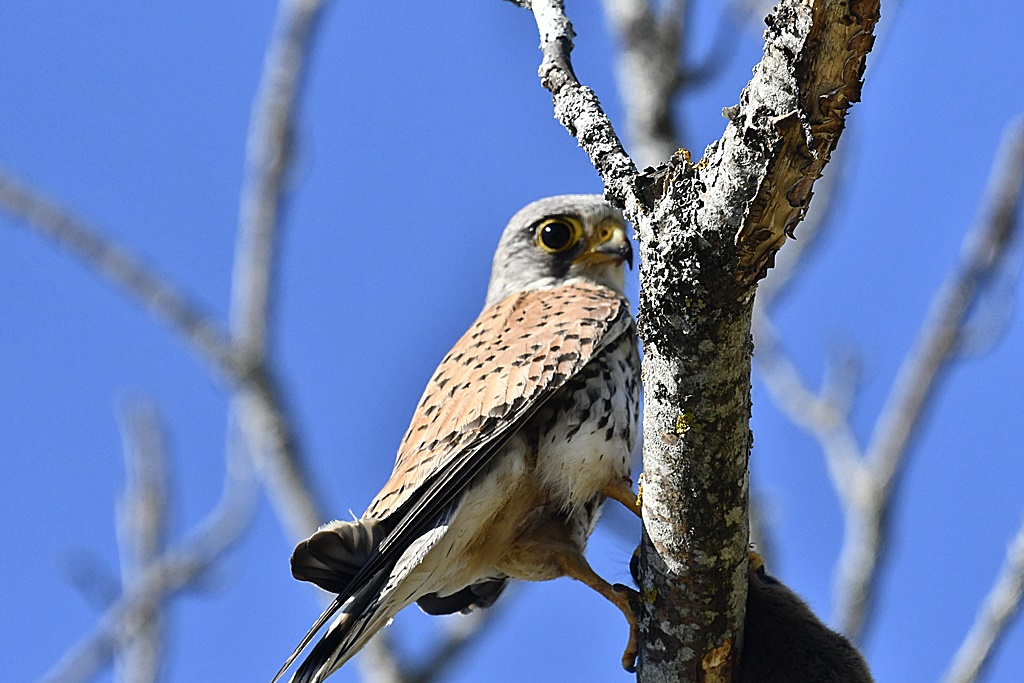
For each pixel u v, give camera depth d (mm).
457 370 9227
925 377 12047
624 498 9031
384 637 12234
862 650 8555
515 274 11984
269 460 12961
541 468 8758
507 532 8711
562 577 8734
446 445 8484
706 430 6480
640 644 7324
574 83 6945
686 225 5992
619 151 6539
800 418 12320
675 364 6359
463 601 10055
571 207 11914
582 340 9086
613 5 12750
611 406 9109
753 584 7945
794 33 5414
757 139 5621
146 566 12555
